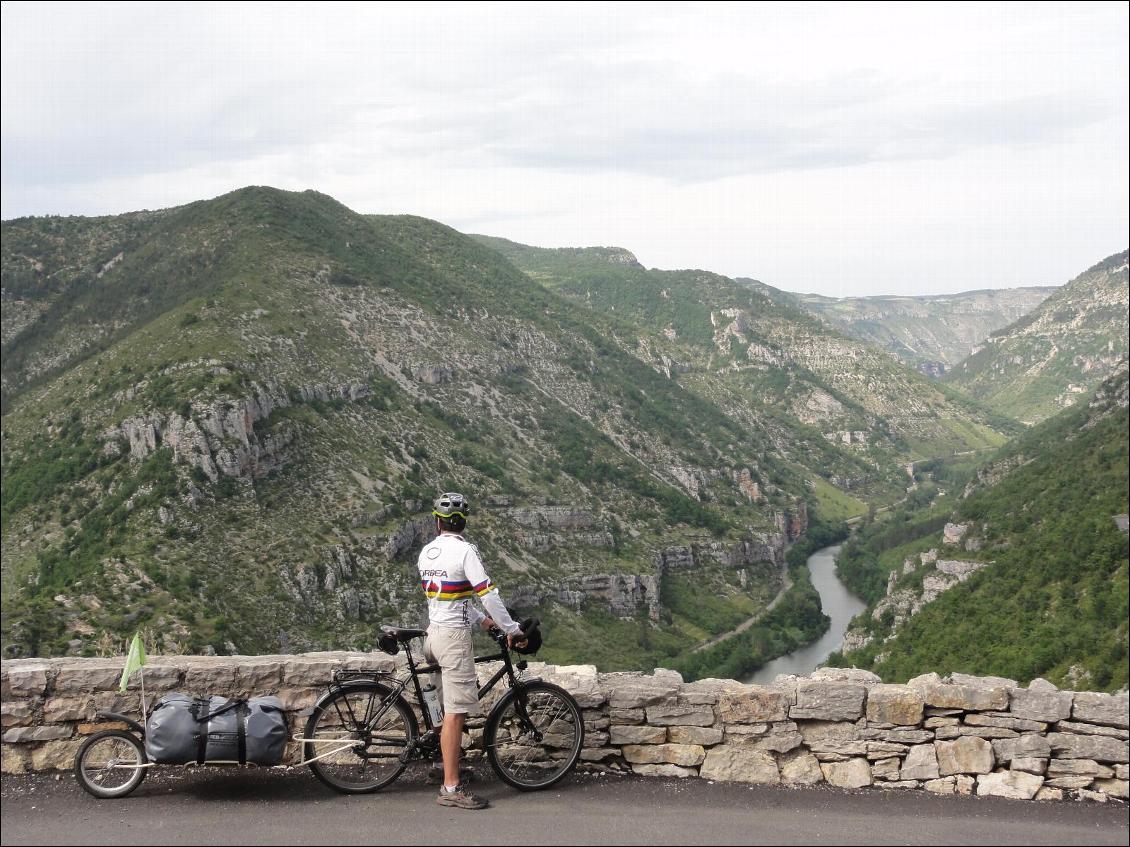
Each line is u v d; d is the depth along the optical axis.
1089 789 8.19
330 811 7.23
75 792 7.56
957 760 8.32
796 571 160.12
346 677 7.97
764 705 8.45
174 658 8.67
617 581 123.38
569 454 157.75
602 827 7.07
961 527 119.69
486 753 8.03
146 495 90.50
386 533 100.94
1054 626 73.56
